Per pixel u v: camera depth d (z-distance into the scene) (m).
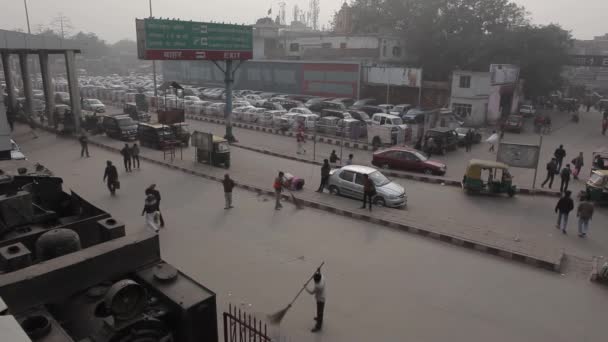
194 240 13.46
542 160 26.94
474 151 29.69
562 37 50.84
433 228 14.30
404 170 23.38
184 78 71.31
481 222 15.68
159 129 26.47
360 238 13.82
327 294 10.35
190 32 25.53
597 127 40.75
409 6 57.44
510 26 54.53
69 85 31.06
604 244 13.78
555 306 10.02
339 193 18.05
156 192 14.11
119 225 6.29
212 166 22.78
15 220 6.92
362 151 28.95
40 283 4.86
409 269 11.73
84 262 5.17
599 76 81.50
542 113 50.03
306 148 29.41
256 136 33.56
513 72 45.59
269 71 56.88
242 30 28.06
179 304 5.00
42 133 32.50
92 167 22.53
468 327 9.15
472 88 40.81
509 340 8.74
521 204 17.92
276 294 10.34
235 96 54.03
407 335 8.84
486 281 11.14
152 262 5.83
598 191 17.52
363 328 9.04
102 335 4.63
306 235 13.99
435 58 53.25
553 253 12.50
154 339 4.79
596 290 10.78
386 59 53.25
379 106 43.22
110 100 55.00
